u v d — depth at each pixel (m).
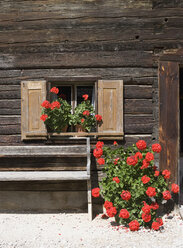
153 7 4.82
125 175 4.23
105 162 4.59
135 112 4.84
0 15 4.87
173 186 4.29
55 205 4.88
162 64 4.80
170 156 4.78
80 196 4.86
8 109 4.88
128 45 4.82
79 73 4.82
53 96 5.00
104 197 4.36
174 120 4.80
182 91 10.42
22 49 4.86
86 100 4.87
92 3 4.81
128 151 4.52
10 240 3.73
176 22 4.83
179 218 4.48
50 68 4.84
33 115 4.78
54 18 4.84
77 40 4.83
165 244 3.58
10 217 4.59
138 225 3.93
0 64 4.87
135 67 4.83
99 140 4.80
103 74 4.82
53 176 4.34
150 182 4.21
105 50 4.82
